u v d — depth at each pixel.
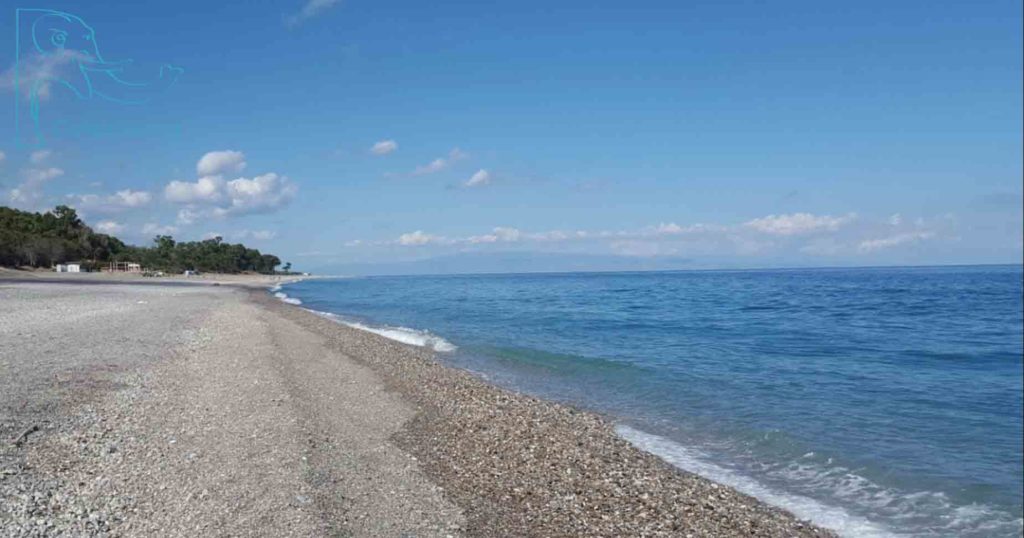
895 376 22.89
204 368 19.08
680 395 19.25
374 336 32.34
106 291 58.19
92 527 7.73
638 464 12.54
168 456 10.61
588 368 24.09
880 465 12.62
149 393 15.16
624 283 153.12
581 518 9.66
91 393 14.62
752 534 9.38
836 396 19.14
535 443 13.70
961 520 10.01
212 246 174.00
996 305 62.72
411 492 10.19
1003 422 15.96
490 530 8.95
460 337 34.50
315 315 44.31
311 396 16.66
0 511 7.83
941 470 12.34
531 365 24.83
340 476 10.49
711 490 11.16
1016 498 10.85
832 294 86.12
